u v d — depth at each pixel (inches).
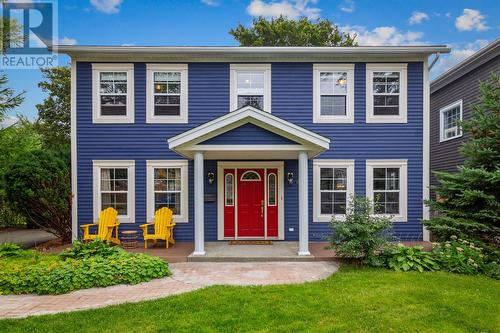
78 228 362.6
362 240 253.3
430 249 322.7
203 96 370.6
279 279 231.9
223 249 319.3
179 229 366.9
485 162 293.1
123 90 369.1
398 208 371.9
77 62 363.9
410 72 372.8
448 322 155.1
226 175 373.4
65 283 206.1
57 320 159.3
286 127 287.3
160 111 370.0
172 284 221.5
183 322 155.0
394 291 194.9
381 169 375.2
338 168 374.6
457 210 286.8
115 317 161.9
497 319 157.9
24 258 252.8
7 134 497.4
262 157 358.3
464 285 206.8
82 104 364.5
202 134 286.7
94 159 364.5
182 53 361.7
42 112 781.9
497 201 280.7
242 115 287.1
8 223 525.3
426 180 370.9
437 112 517.0
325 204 372.8
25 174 337.7
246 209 372.8
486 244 268.5
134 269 228.4
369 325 151.6
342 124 371.6
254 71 372.8
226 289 204.4
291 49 359.6
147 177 366.6
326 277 235.1
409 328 148.9
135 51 356.2
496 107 294.0
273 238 370.9
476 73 416.8
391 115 372.8
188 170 367.9
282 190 371.2
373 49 359.3
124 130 366.9
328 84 375.2
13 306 181.3
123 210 368.2
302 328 148.8
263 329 148.3
